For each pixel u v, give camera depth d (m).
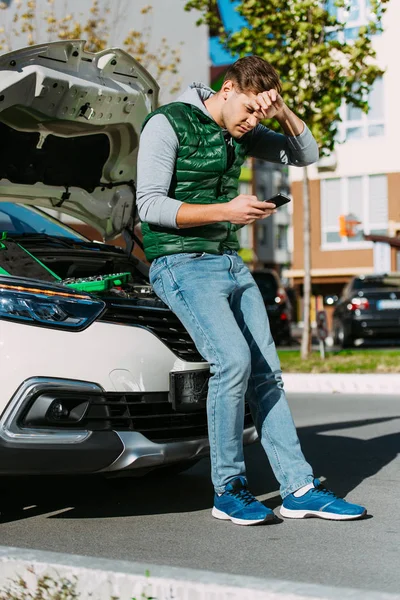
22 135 5.02
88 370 4.10
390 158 31.47
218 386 4.14
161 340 4.39
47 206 5.49
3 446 3.92
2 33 22.42
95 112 5.01
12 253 4.65
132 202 5.63
